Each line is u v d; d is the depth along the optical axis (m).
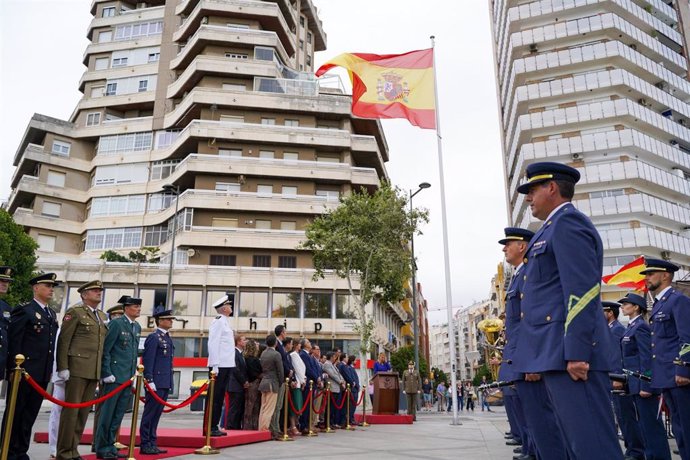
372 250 26.92
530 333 4.11
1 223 30.91
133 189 46.38
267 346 11.26
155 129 47.50
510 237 6.83
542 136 40.91
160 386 8.66
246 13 47.22
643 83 40.47
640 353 7.81
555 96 40.53
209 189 42.12
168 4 51.75
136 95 49.44
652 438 7.41
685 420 6.42
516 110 42.78
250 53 47.03
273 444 10.09
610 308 9.48
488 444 10.37
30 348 7.04
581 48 40.62
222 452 8.76
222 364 9.92
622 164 37.47
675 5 49.59
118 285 38.91
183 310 38.59
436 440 11.18
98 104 49.91
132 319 8.58
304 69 57.28
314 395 13.20
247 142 43.47
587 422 3.62
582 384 3.71
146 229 45.50
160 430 11.31
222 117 44.41
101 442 7.72
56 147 48.03
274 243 40.72
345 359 15.73
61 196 47.03
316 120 46.31
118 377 7.96
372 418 17.06
